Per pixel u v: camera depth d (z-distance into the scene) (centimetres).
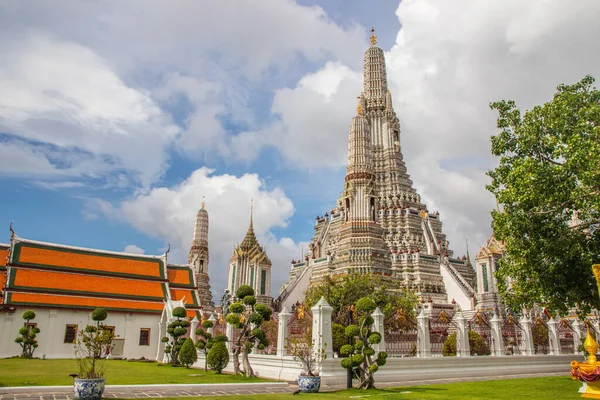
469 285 7881
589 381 1948
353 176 7019
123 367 3700
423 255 8006
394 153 9919
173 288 6531
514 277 2833
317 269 7781
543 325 4269
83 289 5719
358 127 7275
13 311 5097
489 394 2170
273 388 2398
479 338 3712
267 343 2970
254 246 7956
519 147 2823
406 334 3316
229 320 3006
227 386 2339
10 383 2316
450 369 3212
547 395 2131
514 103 2938
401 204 9294
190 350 3825
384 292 4938
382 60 10744
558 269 2573
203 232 9550
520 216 2641
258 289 7581
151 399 1914
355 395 2123
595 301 2591
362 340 2445
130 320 5712
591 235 2595
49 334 5212
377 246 6588
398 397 2039
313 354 2638
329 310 2770
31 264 5606
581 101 2669
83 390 1831
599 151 2289
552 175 2488
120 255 6378
